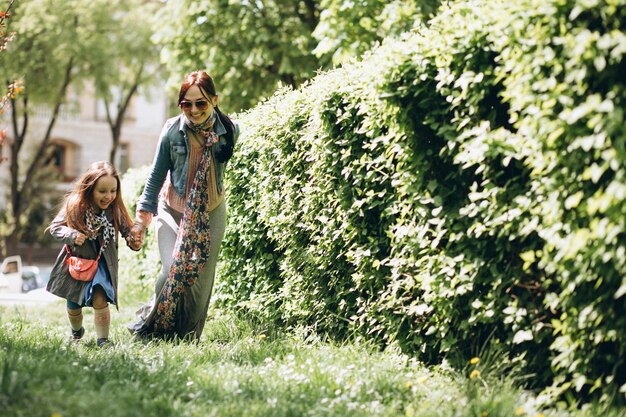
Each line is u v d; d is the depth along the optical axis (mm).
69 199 5613
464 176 4184
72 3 25500
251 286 7129
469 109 3998
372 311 5062
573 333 3498
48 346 4797
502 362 3920
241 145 7320
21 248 39406
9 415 3012
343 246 5414
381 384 3906
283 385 3900
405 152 4496
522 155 3611
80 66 26922
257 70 17484
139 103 44781
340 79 5312
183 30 17500
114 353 4648
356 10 13492
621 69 3150
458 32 4000
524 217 3711
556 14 3311
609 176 3232
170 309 5738
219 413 3303
